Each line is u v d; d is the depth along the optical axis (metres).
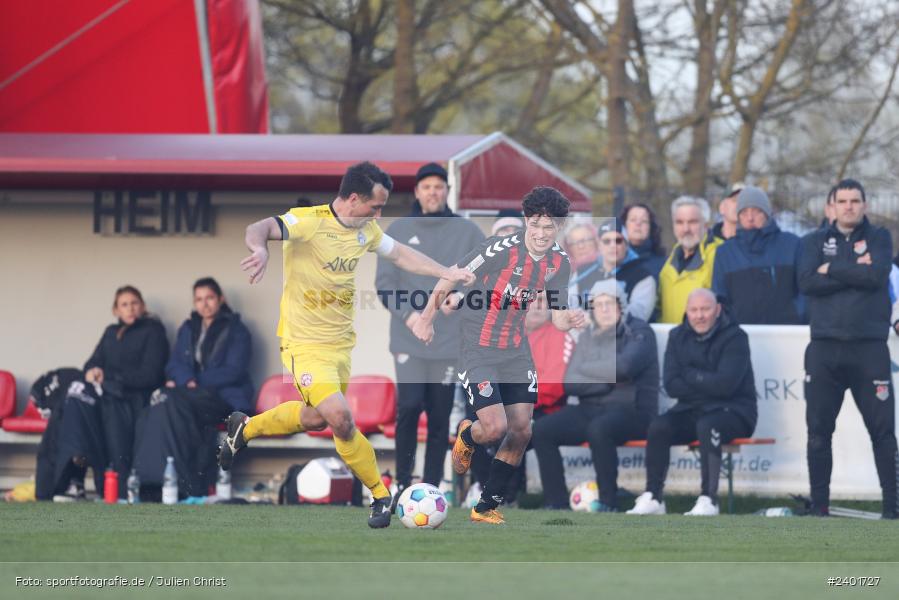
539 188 25.28
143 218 45.25
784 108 81.50
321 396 24.55
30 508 33.81
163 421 39.56
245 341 41.72
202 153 41.66
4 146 43.09
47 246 45.84
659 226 42.31
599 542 23.53
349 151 41.47
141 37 55.53
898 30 77.75
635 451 39.72
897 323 38.09
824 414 35.09
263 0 89.69
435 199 33.22
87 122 55.59
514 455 26.84
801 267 35.16
